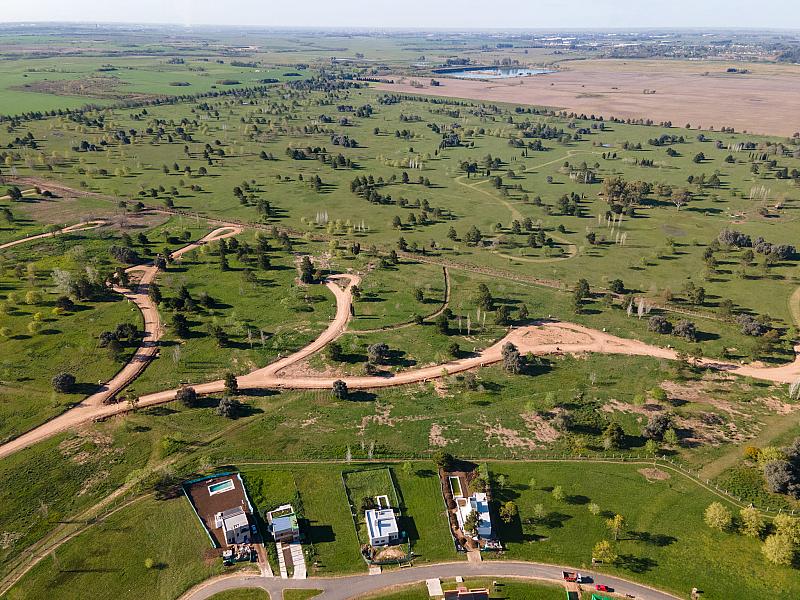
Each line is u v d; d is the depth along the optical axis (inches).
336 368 5546.3
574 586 3405.5
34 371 5295.3
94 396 4995.1
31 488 3983.8
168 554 3558.1
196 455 4340.6
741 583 3410.4
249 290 7135.8
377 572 3491.6
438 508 3946.9
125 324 5925.2
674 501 3983.8
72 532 3678.6
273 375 5403.5
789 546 3469.5
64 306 6392.7
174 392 5088.6
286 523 3708.2
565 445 4522.6
